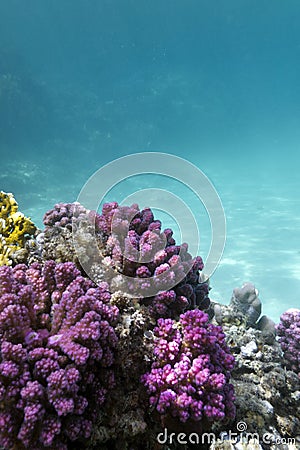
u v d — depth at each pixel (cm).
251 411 233
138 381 178
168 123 4809
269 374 279
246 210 1881
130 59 5878
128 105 4647
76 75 5294
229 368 184
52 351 147
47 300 181
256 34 6869
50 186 2422
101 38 5800
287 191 2400
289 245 1286
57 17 5562
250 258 1168
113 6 5775
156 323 203
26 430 129
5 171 2386
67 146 3309
